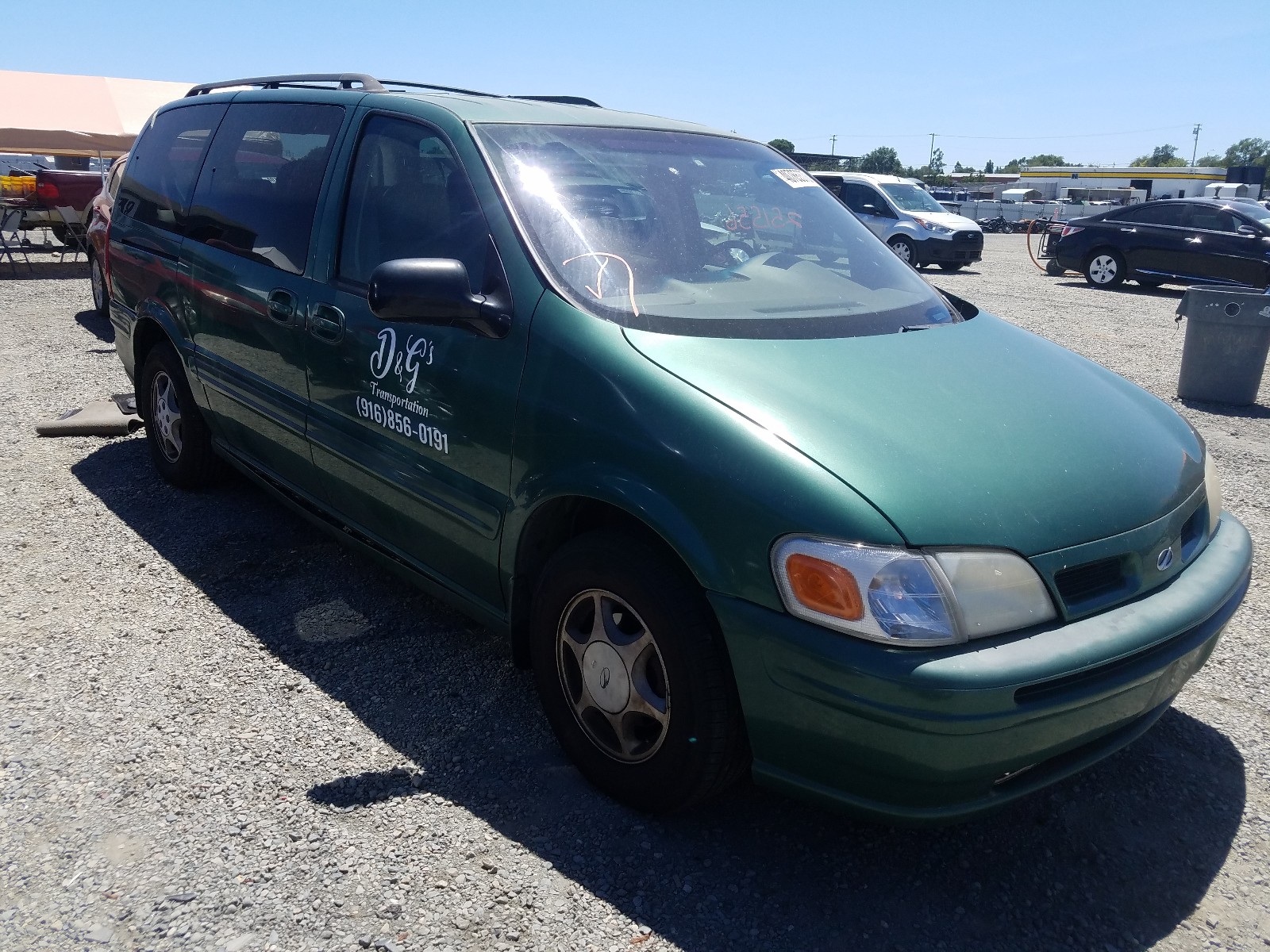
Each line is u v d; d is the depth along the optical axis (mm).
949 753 2051
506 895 2312
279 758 2791
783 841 2545
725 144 3711
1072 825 2660
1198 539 2664
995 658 2061
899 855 2518
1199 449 2893
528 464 2625
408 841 2475
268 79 4289
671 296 2816
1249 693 3350
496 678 3262
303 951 2125
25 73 16609
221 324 3963
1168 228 15477
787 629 2145
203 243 4141
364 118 3469
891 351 2775
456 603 3111
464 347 2814
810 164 33312
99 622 3533
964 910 2342
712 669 2303
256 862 2381
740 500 2223
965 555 2115
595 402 2498
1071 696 2135
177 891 2281
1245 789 2834
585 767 2693
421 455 2994
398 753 2840
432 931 2195
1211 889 2441
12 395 6492
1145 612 2297
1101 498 2357
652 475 2354
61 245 16203
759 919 2281
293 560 4105
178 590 3805
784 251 3311
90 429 5660
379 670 3289
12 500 4664
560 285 2715
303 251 3510
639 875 2396
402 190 3217
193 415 4539
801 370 2535
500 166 2977
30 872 2330
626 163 3236
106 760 2750
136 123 16922
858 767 2150
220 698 3080
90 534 4301
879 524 2105
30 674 3172
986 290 15094
